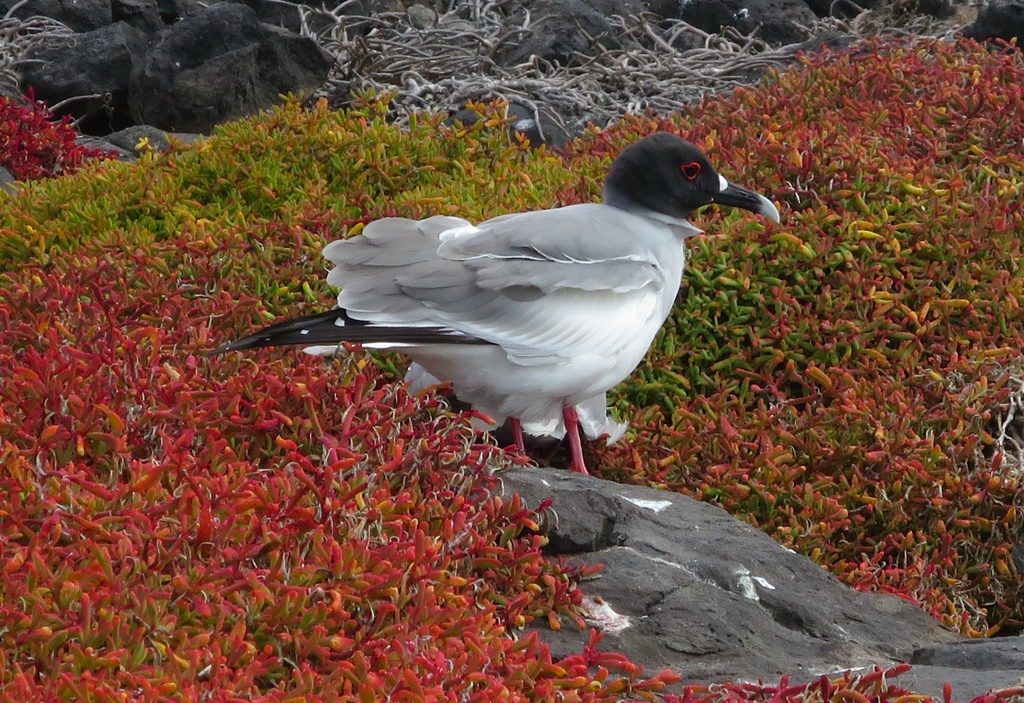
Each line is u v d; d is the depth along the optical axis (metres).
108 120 22.83
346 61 23.55
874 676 7.70
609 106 22.19
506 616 8.60
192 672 6.89
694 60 23.42
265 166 15.92
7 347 10.09
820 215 13.77
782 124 16.38
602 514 9.62
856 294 13.31
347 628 7.75
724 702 7.73
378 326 10.03
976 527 11.90
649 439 12.20
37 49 23.66
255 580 7.55
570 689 7.79
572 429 11.09
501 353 10.35
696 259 13.41
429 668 7.33
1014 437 12.60
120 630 7.11
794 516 11.30
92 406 9.05
